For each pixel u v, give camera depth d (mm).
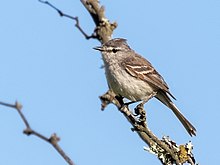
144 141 12344
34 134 6555
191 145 11984
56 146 6613
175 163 11883
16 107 6496
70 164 6586
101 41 12102
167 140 12055
